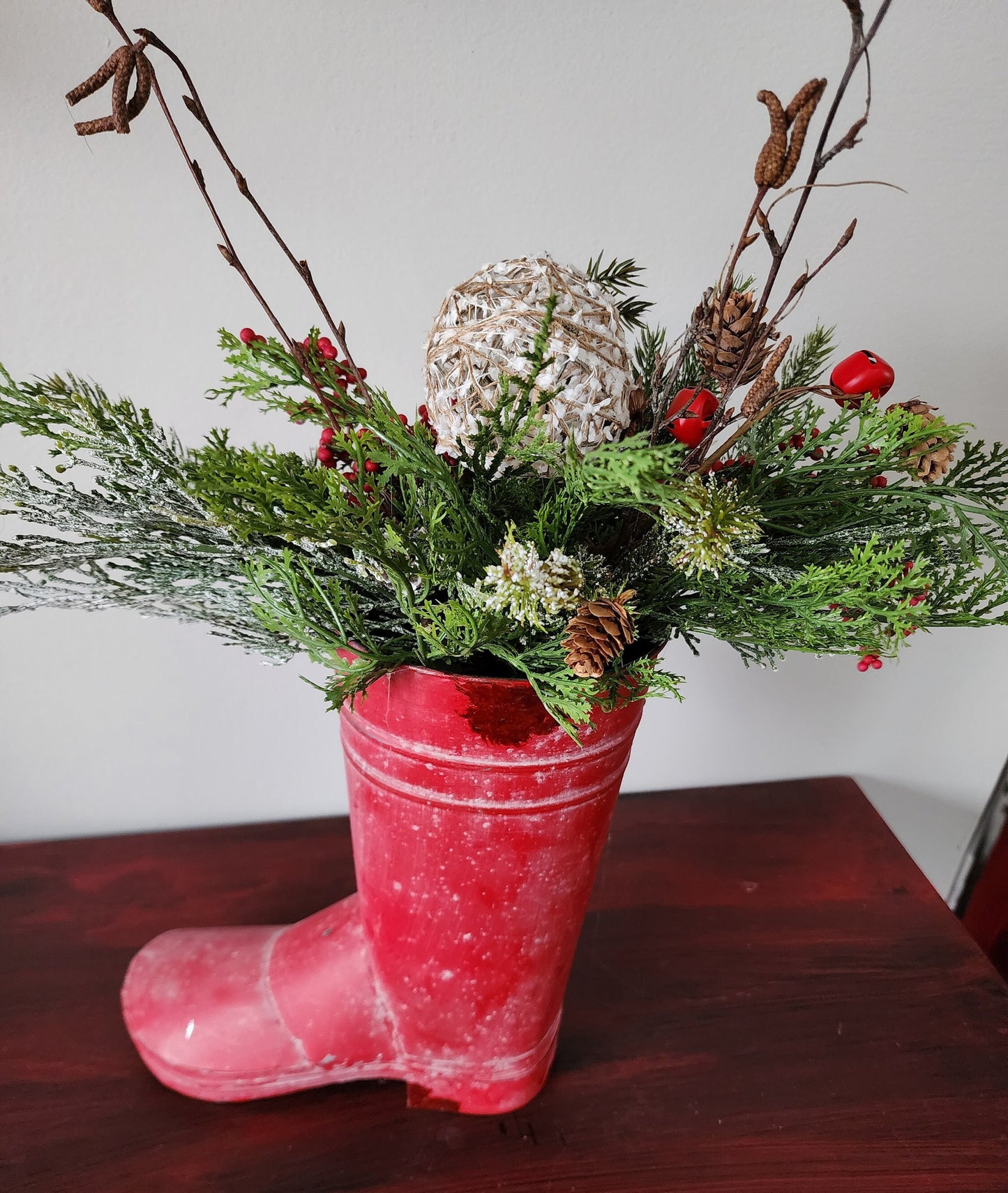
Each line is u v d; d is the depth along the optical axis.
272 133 0.64
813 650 0.42
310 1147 0.61
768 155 0.30
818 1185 0.60
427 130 0.66
